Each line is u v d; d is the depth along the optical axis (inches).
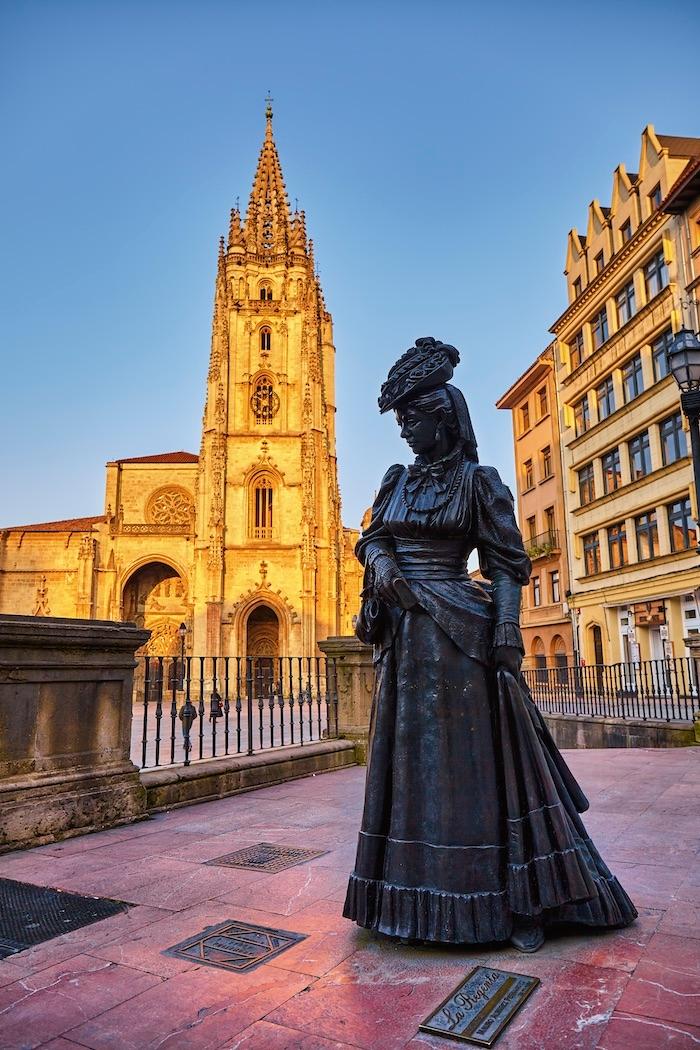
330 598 2103.8
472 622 130.3
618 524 1210.0
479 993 104.7
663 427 1071.0
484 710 128.0
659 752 431.8
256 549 2102.6
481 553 139.0
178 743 489.1
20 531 2428.6
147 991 110.4
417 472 141.1
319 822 235.8
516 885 119.0
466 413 142.9
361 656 390.9
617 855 180.2
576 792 138.1
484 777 125.0
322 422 2215.8
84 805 226.5
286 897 154.9
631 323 1128.2
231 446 2176.4
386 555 136.7
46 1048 94.1
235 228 2374.5
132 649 257.6
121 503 2447.1
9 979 116.4
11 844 204.1
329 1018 99.8
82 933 136.7
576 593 1322.6
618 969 111.3
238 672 331.9
